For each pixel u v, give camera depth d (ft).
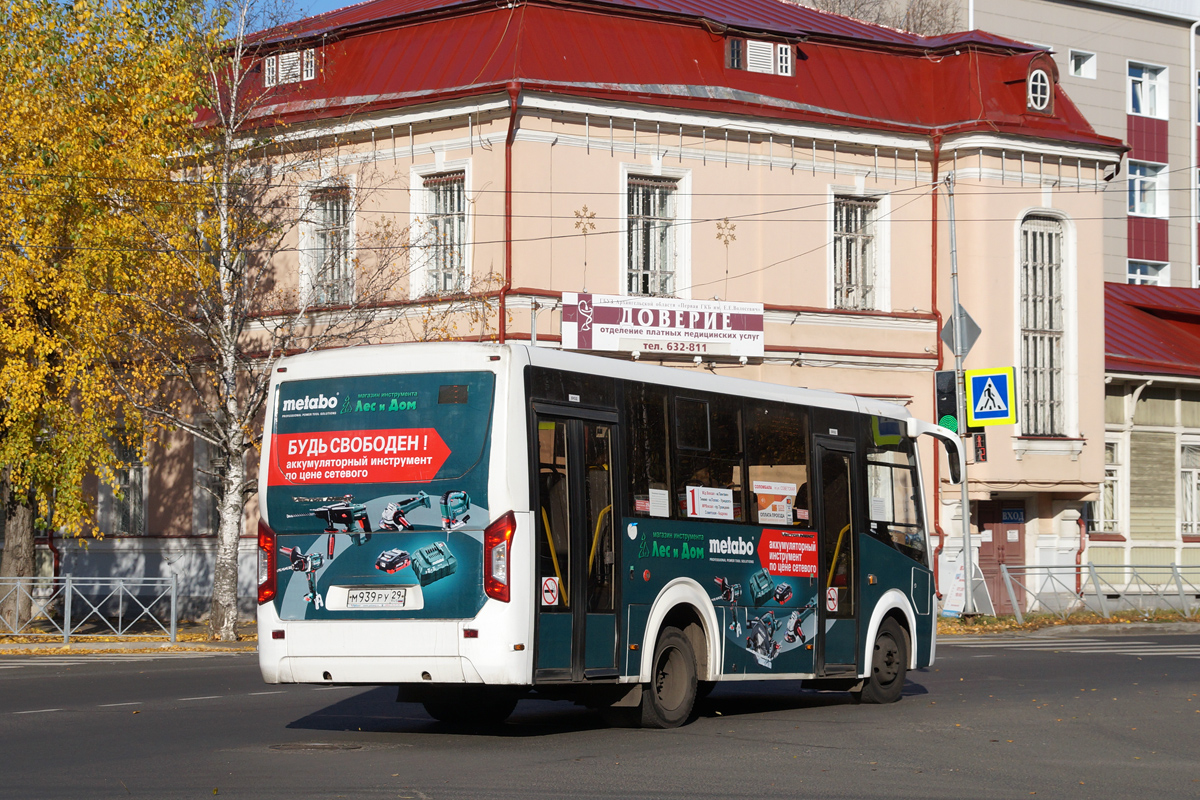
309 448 38.65
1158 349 119.85
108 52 79.30
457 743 37.81
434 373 37.60
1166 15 173.27
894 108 100.73
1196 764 35.35
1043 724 43.32
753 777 32.22
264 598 38.63
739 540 44.50
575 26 91.40
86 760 34.01
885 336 98.32
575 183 88.58
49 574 104.53
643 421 41.47
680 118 91.35
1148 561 115.55
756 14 104.12
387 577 37.24
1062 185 103.14
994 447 100.01
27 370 78.02
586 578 38.55
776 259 95.04
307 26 96.58
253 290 86.38
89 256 77.71
